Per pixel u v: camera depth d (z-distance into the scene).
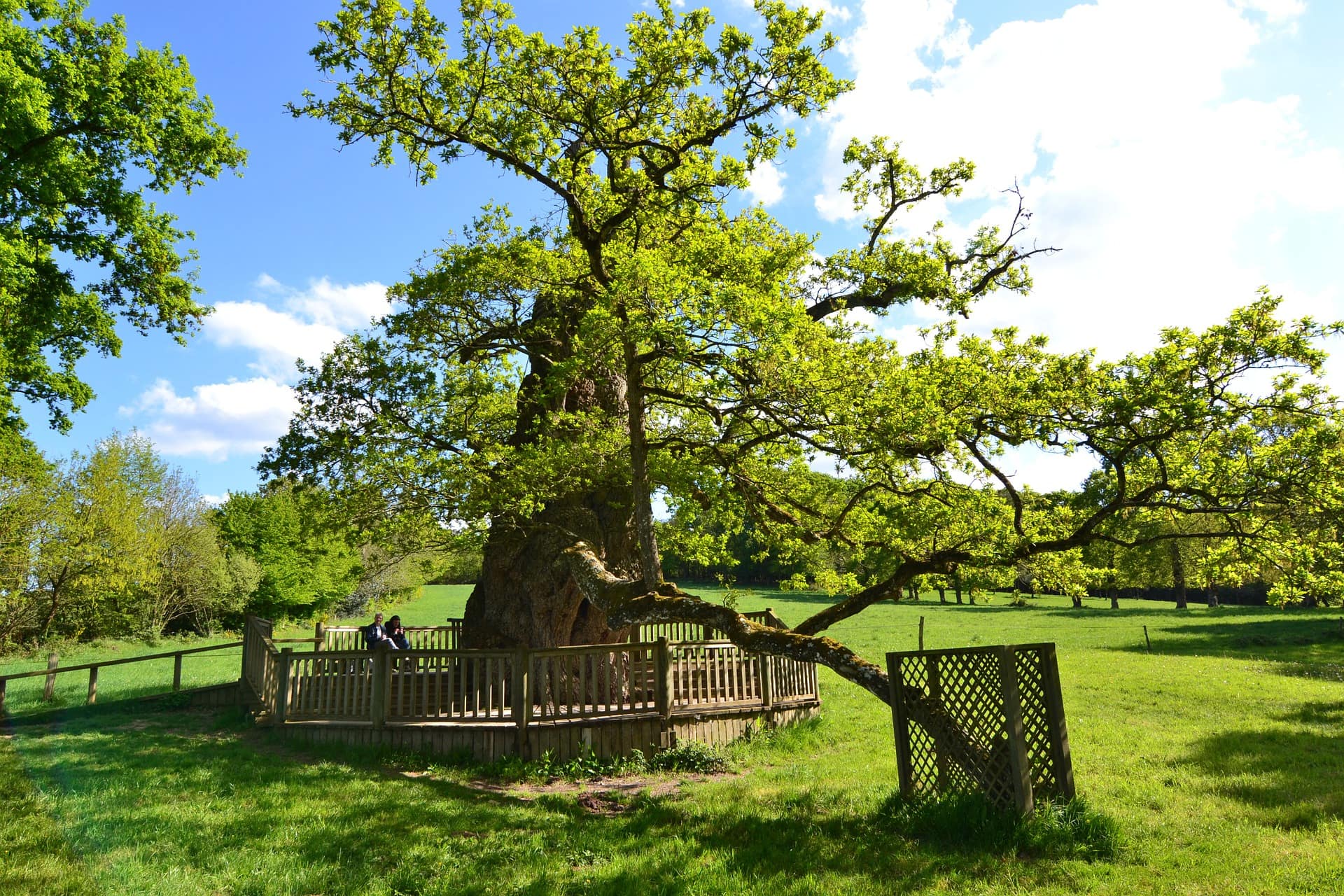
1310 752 10.30
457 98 12.26
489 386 14.35
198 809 8.01
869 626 41.03
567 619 15.30
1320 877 5.59
